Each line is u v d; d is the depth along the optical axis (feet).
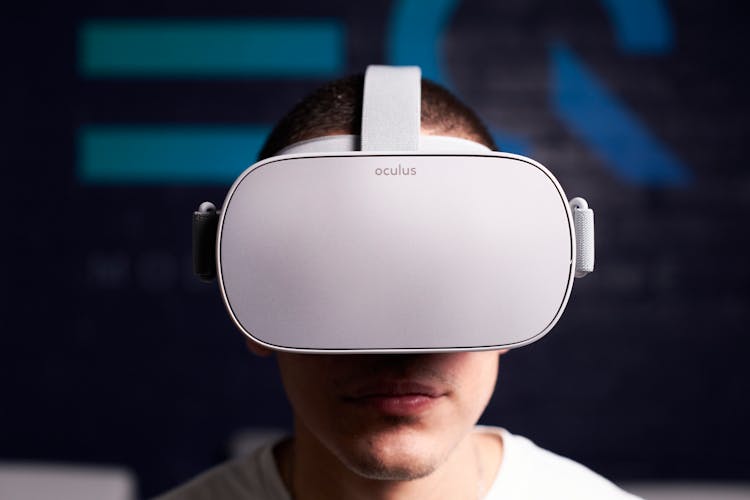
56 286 9.66
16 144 9.62
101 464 9.65
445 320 1.87
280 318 1.88
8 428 9.62
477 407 2.08
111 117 9.67
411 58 9.77
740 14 9.84
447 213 1.89
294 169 1.90
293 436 3.07
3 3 9.62
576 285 9.86
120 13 9.68
